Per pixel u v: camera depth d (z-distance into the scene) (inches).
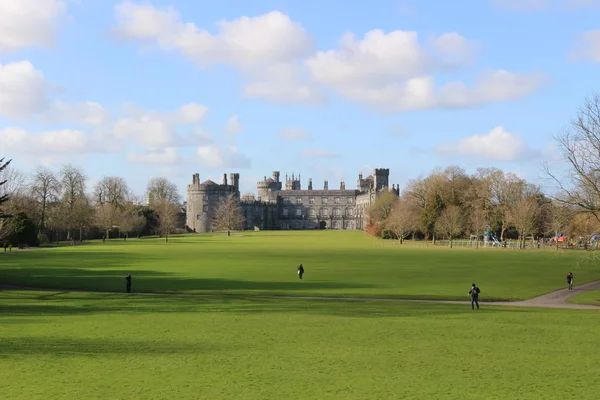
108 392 828.6
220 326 1339.8
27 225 5497.1
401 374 925.2
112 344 1132.5
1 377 900.6
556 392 831.7
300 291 2156.7
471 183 7145.7
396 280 2559.1
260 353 1062.4
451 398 805.2
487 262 3722.9
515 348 1109.7
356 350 1088.8
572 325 1382.9
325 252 4835.1
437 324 1382.9
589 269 3240.7
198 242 6894.7
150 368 956.0
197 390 838.5
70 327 1317.7
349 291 2160.4
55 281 2445.9
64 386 855.1
